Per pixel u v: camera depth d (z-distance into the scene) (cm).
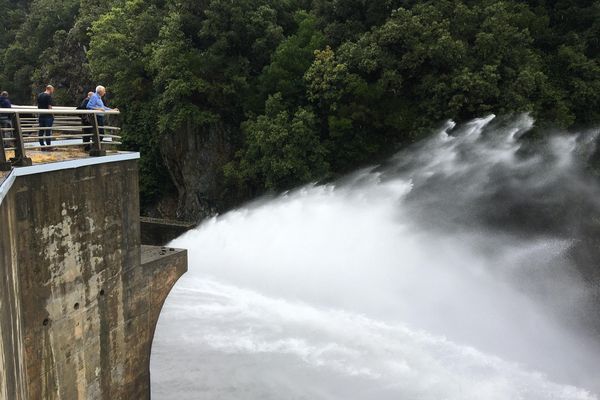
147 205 4738
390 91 3522
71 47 5950
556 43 3725
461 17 3462
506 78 3306
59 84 6022
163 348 1909
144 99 4538
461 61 3338
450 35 3381
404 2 3738
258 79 3994
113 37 4522
